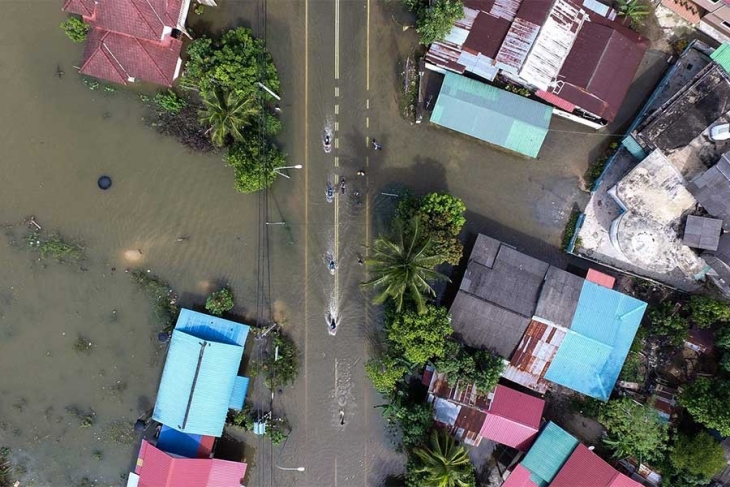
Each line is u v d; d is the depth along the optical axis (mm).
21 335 35094
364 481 34875
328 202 34719
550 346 32031
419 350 29500
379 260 29531
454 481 30094
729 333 30328
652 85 33875
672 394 32500
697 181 30609
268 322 34875
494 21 32094
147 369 35156
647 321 33219
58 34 34719
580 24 31875
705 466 29500
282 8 34375
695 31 33406
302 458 35031
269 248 34906
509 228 34406
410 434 31641
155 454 32375
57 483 34969
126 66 32938
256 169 31703
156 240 35031
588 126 33969
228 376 33062
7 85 34688
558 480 31422
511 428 31875
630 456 32156
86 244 35000
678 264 32125
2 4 34594
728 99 30969
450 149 34500
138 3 30766
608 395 31641
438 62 32688
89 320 35125
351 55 34406
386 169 34594
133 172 34938
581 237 33688
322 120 34500
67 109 34844
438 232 30781
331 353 34938
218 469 33250
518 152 34031
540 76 31703
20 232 34906
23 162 34906
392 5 34312
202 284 35000
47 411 35125
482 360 31812
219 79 31734
